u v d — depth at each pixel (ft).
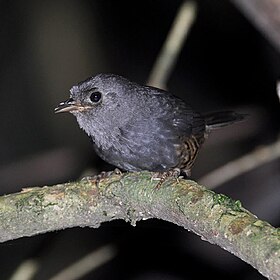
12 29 49.26
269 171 41.50
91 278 42.78
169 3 48.75
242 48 47.24
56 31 49.19
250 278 40.83
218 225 18.22
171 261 42.14
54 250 43.86
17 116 48.39
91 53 49.21
